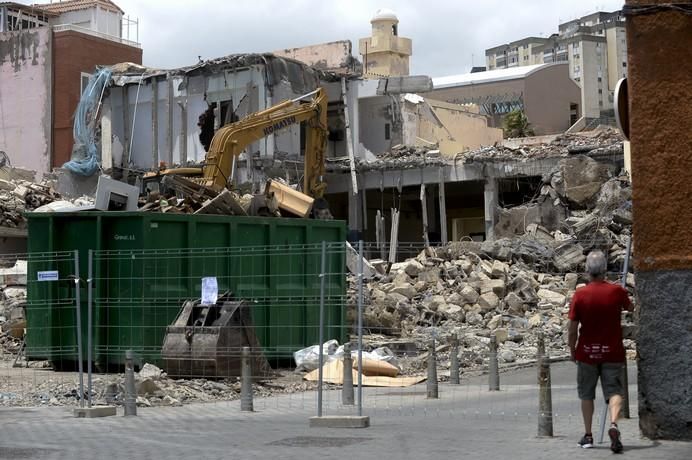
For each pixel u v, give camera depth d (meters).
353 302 26.06
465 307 30.38
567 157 47.53
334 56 63.28
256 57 51.62
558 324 28.61
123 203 22.08
